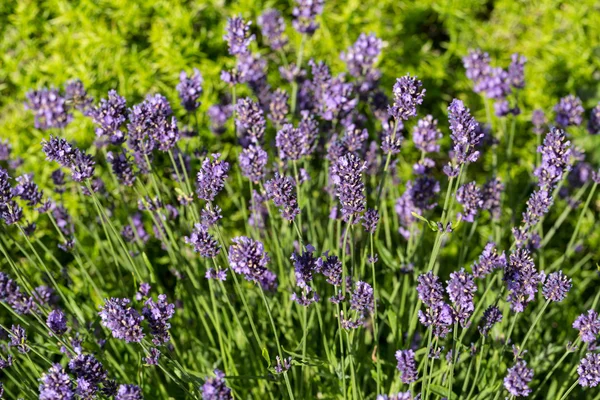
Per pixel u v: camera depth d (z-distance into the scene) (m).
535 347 0.94
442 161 1.17
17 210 0.82
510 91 0.97
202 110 1.11
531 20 1.21
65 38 1.14
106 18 1.17
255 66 0.95
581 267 1.11
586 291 1.10
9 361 0.82
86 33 1.13
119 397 0.75
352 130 0.88
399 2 1.20
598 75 1.20
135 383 0.90
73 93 0.94
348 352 0.83
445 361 0.88
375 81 0.95
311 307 0.90
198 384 0.82
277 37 1.01
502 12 1.22
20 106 1.13
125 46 1.16
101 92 1.11
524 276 0.80
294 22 0.98
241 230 1.12
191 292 0.92
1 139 1.09
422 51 1.19
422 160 0.90
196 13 1.17
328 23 1.18
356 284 0.81
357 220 0.81
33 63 1.14
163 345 0.80
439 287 0.78
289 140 0.84
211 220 0.80
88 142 1.09
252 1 1.16
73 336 0.87
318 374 0.89
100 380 0.78
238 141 0.98
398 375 0.87
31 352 0.94
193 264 0.94
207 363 0.91
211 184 0.79
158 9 1.15
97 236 0.97
